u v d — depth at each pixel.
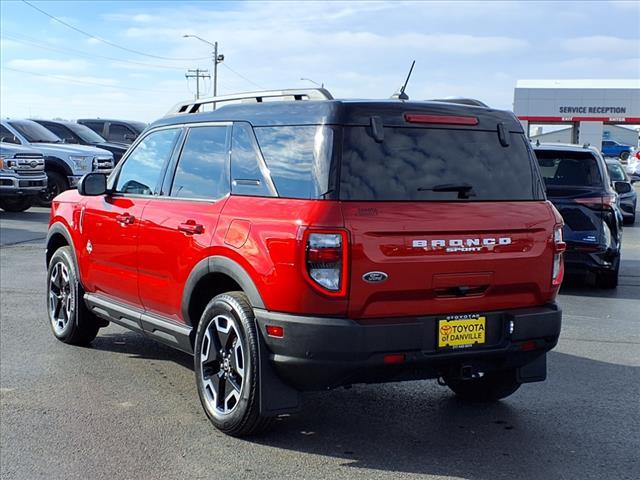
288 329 4.32
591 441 4.92
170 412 5.36
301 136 4.56
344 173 4.32
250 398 4.57
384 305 4.34
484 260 4.57
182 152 5.64
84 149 20.98
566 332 8.00
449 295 4.51
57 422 5.14
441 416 5.39
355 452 4.69
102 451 4.66
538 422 5.27
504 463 4.55
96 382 6.04
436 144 4.63
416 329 4.36
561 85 52.84
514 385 5.36
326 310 4.23
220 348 4.90
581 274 11.12
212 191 5.17
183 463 4.49
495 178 4.79
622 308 9.33
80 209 6.75
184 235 5.20
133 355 6.85
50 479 4.26
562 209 9.94
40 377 6.14
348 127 4.39
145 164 6.06
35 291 9.71
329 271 4.21
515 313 4.70
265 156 4.77
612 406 5.62
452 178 4.62
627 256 14.20
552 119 52.53
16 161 17.72
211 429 5.04
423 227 4.38
